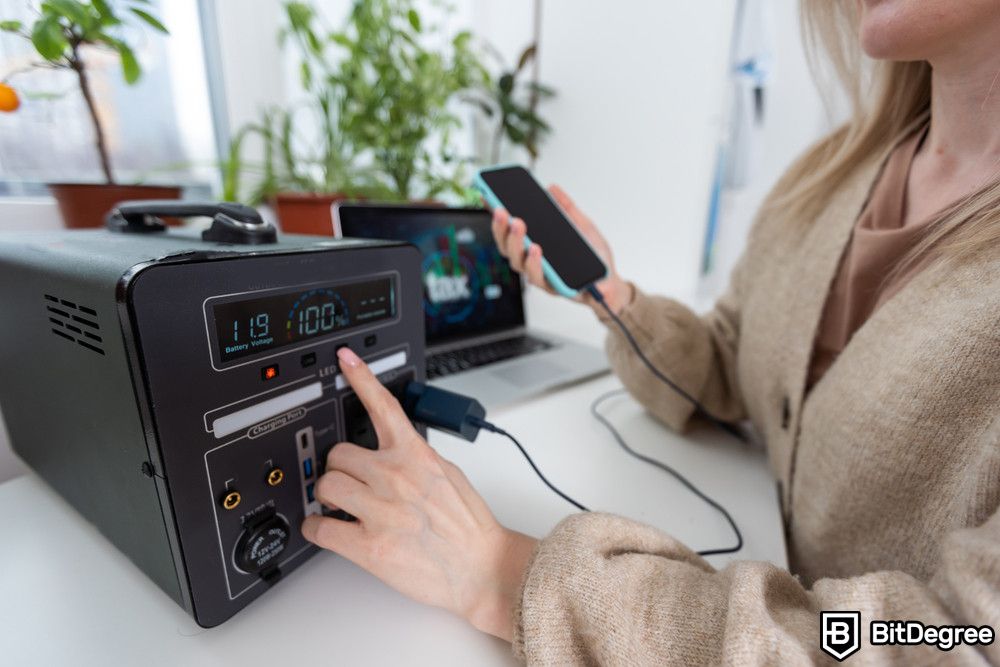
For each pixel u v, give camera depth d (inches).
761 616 7.5
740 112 48.6
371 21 32.0
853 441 12.8
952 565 6.9
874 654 6.7
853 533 12.9
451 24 47.3
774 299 19.0
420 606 11.1
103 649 9.6
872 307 15.7
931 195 15.0
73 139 23.9
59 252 9.9
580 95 44.9
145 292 7.9
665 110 41.6
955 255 11.9
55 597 10.7
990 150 13.3
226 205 12.0
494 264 33.6
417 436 11.2
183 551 9.1
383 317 13.0
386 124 33.4
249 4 30.8
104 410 9.4
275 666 9.5
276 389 10.4
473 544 10.5
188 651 9.7
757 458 19.4
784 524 16.4
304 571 12.0
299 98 35.1
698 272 47.1
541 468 17.4
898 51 12.5
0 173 21.7
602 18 42.1
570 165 47.0
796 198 19.5
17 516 13.3
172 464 8.7
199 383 8.9
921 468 11.2
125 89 25.8
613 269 22.8
